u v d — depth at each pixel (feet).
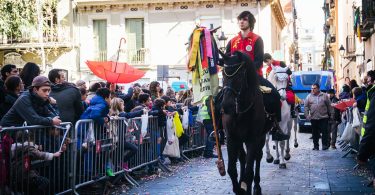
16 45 104.58
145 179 32.91
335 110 52.01
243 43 24.30
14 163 21.20
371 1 62.39
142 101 37.50
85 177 27.35
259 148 24.88
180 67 105.70
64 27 108.17
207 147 45.03
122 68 44.75
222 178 32.91
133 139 32.53
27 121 22.76
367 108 22.63
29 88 23.85
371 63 70.49
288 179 32.07
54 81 28.22
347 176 33.06
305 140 63.77
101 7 107.96
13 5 98.53
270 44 103.24
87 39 108.68
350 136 42.91
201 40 23.24
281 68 35.17
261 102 22.33
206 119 24.52
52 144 24.11
